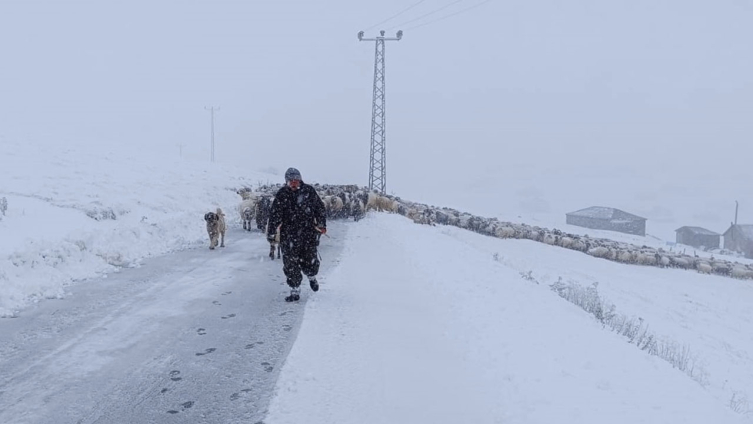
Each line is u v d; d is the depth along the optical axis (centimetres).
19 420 391
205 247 1207
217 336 585
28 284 727
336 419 401
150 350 538
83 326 607
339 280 873
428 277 905
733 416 416
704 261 3550
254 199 1587
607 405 418
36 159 2177
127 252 1038
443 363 515
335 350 542
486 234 3061
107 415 403
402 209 2800
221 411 413
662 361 571
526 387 452
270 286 826
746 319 1817
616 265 2911
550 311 731
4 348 532
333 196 2058
